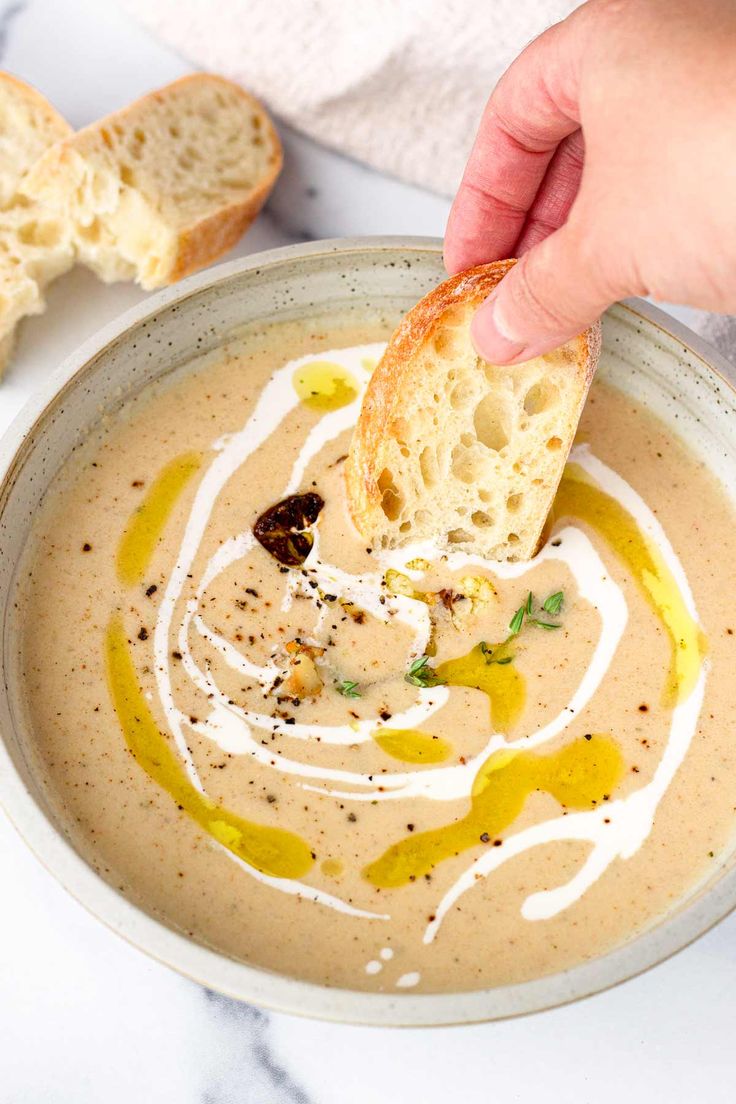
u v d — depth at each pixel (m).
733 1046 0.52
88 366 0.56
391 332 0.60
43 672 0.53
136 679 0.53
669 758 0.53
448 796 0.52
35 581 0.55
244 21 0.66
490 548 0.56
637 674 0.54
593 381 0.60
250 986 0.47
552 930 0.50
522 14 0.62
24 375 0.61
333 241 0.59
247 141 0.66
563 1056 0.52
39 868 0.53
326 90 0.66
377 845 0.51
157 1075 0.51
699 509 0.58
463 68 0.64
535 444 0.55
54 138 0.64
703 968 0.53
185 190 0.63
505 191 0.56
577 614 0.55
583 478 0.58
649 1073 0.52
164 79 0.68
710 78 0.46
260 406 0.58
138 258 0.62
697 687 0.54
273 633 0.55
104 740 0.52
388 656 0.54
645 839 0.52
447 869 0.51
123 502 0.56
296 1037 0.52
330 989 0.47
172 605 0.55
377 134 0.67
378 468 0.56
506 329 0.50
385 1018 0.47
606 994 0.53
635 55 0.47
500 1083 0.52
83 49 0.68
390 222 0.67
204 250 0.63
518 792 0.52
